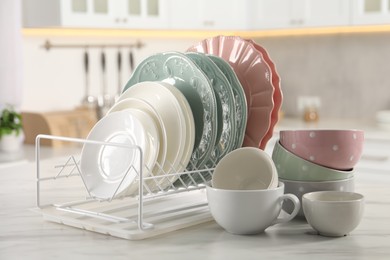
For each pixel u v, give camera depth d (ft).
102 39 12.86
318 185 4.09
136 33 13.14
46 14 10.94
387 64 13.37
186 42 14.24
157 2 11.98
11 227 4.10
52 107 12.23
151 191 4.37
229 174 4.02
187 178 4.62
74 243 3.72
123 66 13.25
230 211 3.75
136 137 4.20
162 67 4.66
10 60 10.73
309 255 3.44
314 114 13.69
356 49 13.70
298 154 4.14
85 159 4.37
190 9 12.44
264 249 3.56
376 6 11.95
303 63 14.35
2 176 6.00
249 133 4.65
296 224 4.11
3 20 10.60
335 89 14.01
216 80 4.51
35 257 3.46
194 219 4.09
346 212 3.70
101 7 11.18
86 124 11.70
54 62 12.21
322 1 12.52
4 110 10.41
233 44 4.74
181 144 4.25
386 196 5.03
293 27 12.85
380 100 13.51
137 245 3.65
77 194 5.11
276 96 4.60
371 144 11.39
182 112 4.26
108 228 3.86
